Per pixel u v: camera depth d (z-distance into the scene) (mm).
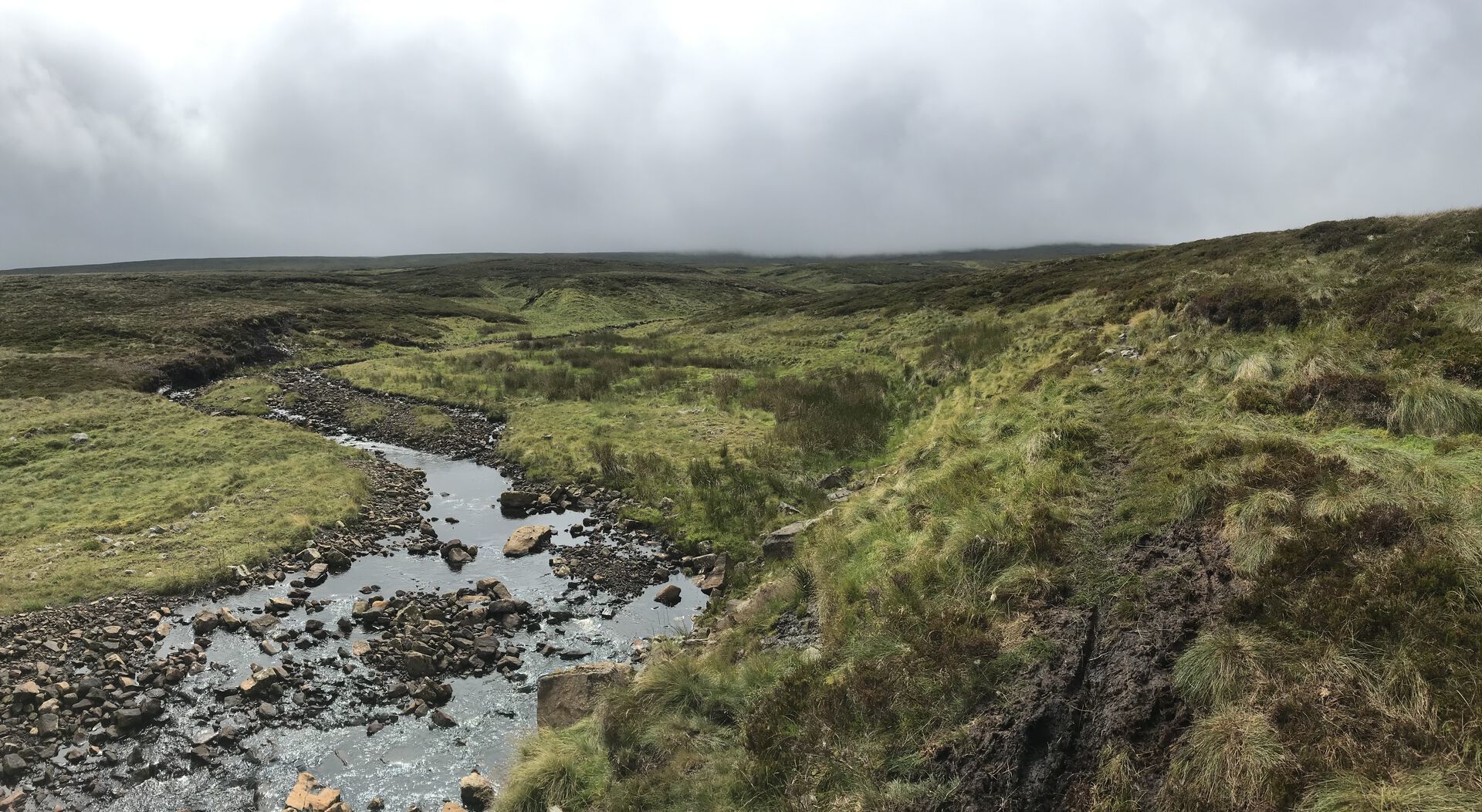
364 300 97625
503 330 85875
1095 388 16109
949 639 8297
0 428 28453
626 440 26938
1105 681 6992
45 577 15352
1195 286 22781
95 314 63156
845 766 7078
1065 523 9875
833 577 11555
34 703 11242
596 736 9109
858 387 31203
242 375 51188
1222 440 10617
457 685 12258
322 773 10109
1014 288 48094
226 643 13492
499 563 17578
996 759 6555
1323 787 5113
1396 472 8188
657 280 139250
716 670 9930
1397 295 14328
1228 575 7680
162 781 9859
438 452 29484
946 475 13562
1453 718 5160
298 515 19484
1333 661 6000
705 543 17797
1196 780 5684
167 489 21844
